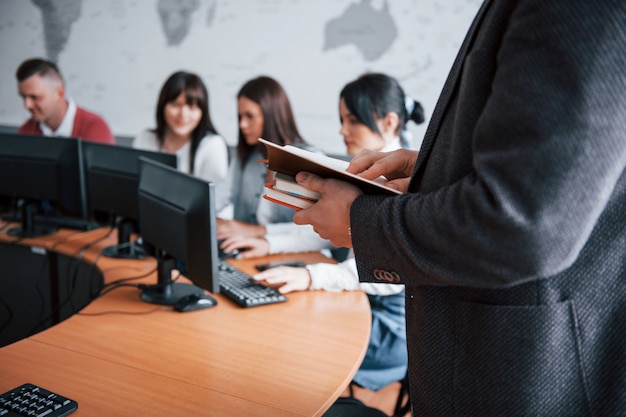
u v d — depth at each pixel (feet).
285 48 11.96
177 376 4.22
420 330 2.98
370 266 2.93
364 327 5.28
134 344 4.75
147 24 13.25
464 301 2.79
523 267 2.34
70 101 11.51
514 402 2.70
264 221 8.93
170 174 5.72
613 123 2.16
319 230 3.28
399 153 3.67
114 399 3.86
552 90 2.19
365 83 7.18
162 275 5.82
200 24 12.69
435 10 10.55
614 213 2.50
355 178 3.04
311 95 11.87
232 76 12.59
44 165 7.95
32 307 7.95
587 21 2.15
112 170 7.39
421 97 10.91
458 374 2.85
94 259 7.14
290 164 3.34
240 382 4.16
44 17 14.40
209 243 5.19
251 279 6.25
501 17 2.56
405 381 6.73
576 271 2.57
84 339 4.83
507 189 2.30
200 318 5.36
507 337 2.66
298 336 5.02
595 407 2.64
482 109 2.63
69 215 8.21
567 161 2.18
